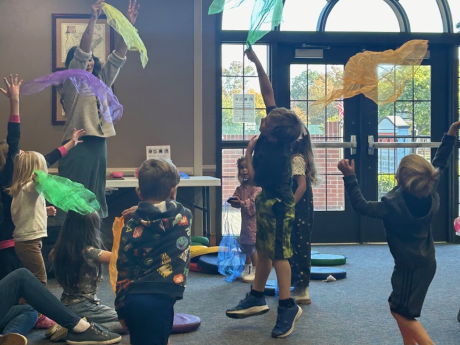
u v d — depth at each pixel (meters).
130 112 5.59
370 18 6.01
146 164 2.19
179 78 5.66
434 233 6.09
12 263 3.05
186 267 2.09
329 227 6.00
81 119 3.93
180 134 5.68
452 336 2.86
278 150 2.84
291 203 2.87
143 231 2.07
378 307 3.44
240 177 4.31
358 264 4.87
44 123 5.43
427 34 6.00
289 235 2.88
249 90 5.91
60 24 5.39
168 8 5.63
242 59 5.89
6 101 5.38
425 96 6.06
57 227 4.29
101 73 3.96
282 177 2.85
